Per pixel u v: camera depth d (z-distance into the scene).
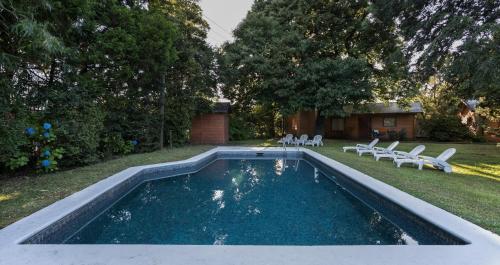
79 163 8.24
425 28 10.09
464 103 20.27
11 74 6.36
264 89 16.25
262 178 8.70
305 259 2.59
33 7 5.06
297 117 23.31
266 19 15.78
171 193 6.80
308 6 15.95
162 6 13.68
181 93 14.20
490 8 9.14
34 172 6.88
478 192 5.07
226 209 5.46
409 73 11.59
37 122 7.00
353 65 14.36
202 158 10.53
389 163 8.98
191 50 13.59
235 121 20.80
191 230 4.33
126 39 9.34
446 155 7.66
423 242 3.71
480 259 2.60
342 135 23.31
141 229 4.38
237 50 15.95
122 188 6.19
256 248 2.82
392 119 21.31
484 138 18.78
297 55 15.88
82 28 8.41
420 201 4.45
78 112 7.91
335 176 7.95
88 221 4.52
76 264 2.47
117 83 10.45
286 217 4.98
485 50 7.96
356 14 16.09
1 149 5.75
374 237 4.02
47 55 5.85
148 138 12.22
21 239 2.99
